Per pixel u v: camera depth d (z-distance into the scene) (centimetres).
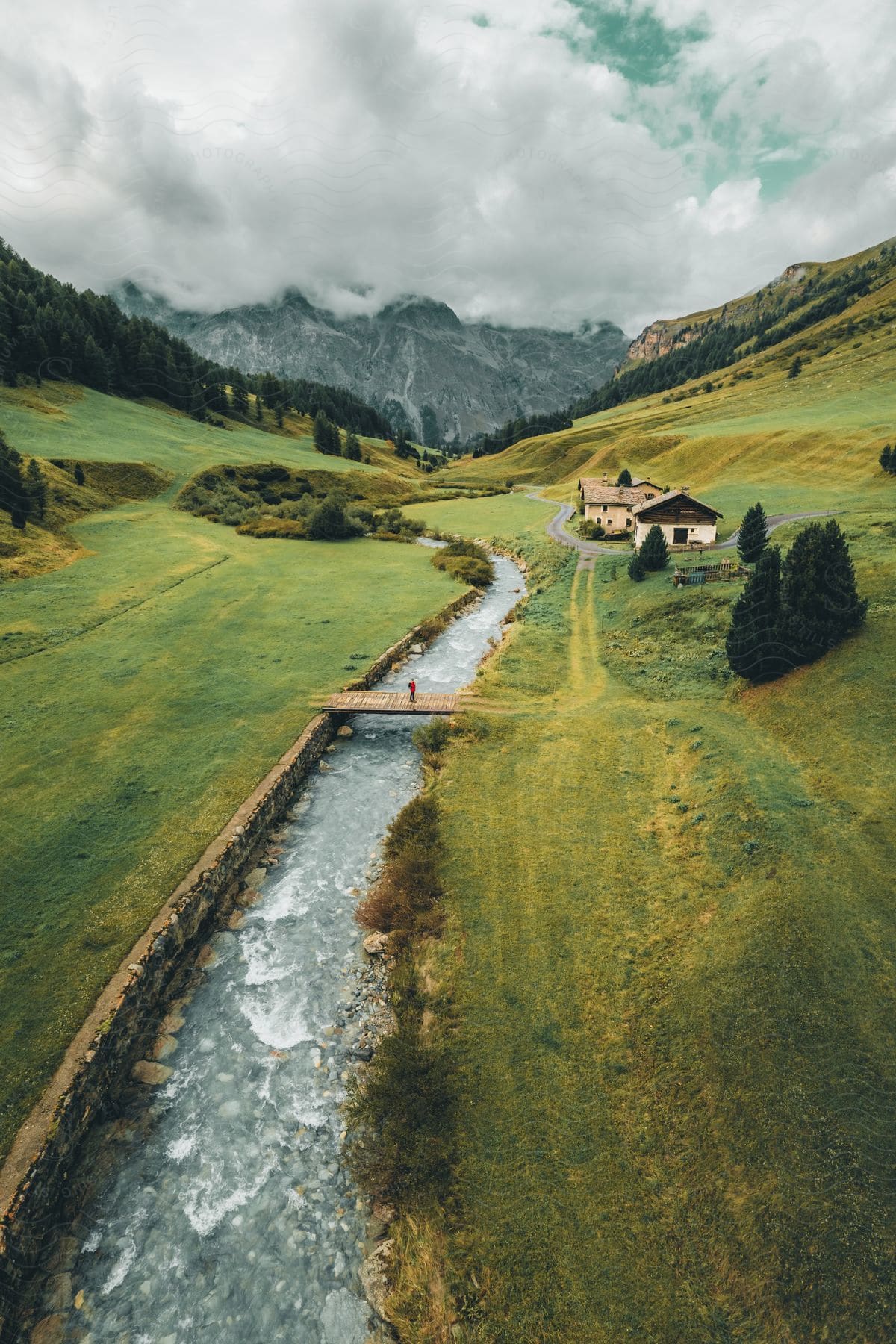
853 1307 1182
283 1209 1564
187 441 12494
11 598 5025
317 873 2689
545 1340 1261
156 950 2108
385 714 3978
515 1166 1551
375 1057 1909
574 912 2275
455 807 2947
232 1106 1792
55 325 12738
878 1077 1492
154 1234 1511
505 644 4922
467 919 2300
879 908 1886
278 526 8525
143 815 2791
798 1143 1428
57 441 9606
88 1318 1364
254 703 3838
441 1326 1314
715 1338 1222
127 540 7012
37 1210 1466
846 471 8181
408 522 9631
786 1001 1706
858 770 2522
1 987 1962
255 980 2184
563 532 8506
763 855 2220
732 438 10638
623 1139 1579
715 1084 1605
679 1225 1396
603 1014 1897
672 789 2880
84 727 3488
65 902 2300
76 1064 1720
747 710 3312
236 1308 1388
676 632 4503
